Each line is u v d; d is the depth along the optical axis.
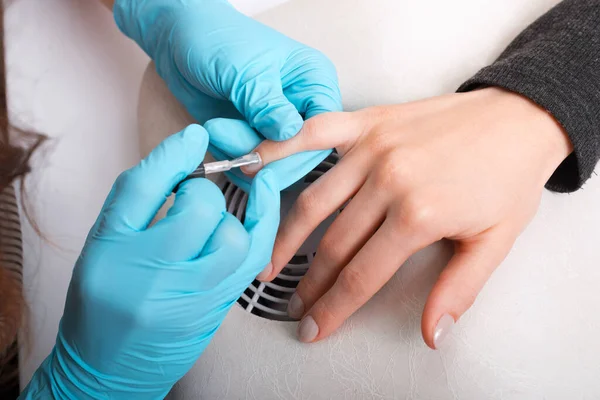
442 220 0.65
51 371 0.69
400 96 0.86
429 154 0.69
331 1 0.94
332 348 0.71
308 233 0.74
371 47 0.89
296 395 0.70
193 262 0.59
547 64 0.72
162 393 0.72
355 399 0.68
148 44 0.95
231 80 0.76
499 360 0.67
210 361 0.76
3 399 0.84
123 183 0.61
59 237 0.96
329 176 0.73
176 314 0.61
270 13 0.98
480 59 0.85
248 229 0.66
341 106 0.84
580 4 0.78
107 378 0.66
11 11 1.06
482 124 0.72
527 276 0.71
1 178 0.70
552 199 0.76
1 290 0.63
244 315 0.77
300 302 0.75
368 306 0.72
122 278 0.59
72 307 0.61
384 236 0.66
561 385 0.65
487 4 0.88
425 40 0.88
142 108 0.98
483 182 0.67
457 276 0.66
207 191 0.61
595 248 0.72
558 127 0.72
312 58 0.82
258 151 0.72
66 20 1.09
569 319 0.68
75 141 1.01
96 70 1.08
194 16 0.83
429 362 0.68
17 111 0.99
